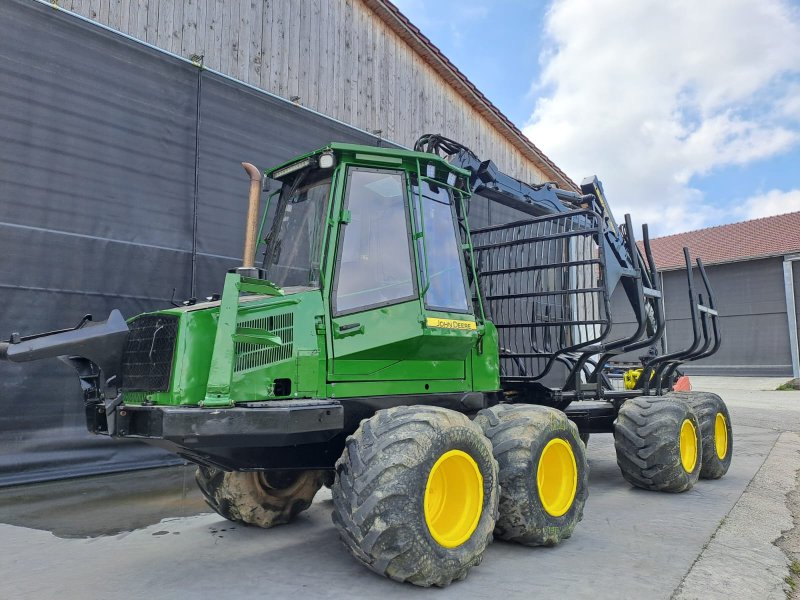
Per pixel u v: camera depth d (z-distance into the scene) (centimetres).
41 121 563
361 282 360
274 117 760
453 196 431
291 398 328
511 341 605
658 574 338
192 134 675
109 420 317
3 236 536
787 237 2327
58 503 497
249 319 320
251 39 770
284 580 326
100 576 334
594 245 696
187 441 291
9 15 546
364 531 291
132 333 342
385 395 367
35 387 557
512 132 1276
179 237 657
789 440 929
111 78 612
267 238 422
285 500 438
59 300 566
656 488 552
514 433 382
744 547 391
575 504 404
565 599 301
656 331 627
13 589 315
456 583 322
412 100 1025
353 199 370
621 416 569
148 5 664
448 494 337
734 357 2319
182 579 329
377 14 964
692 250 2536
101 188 599
